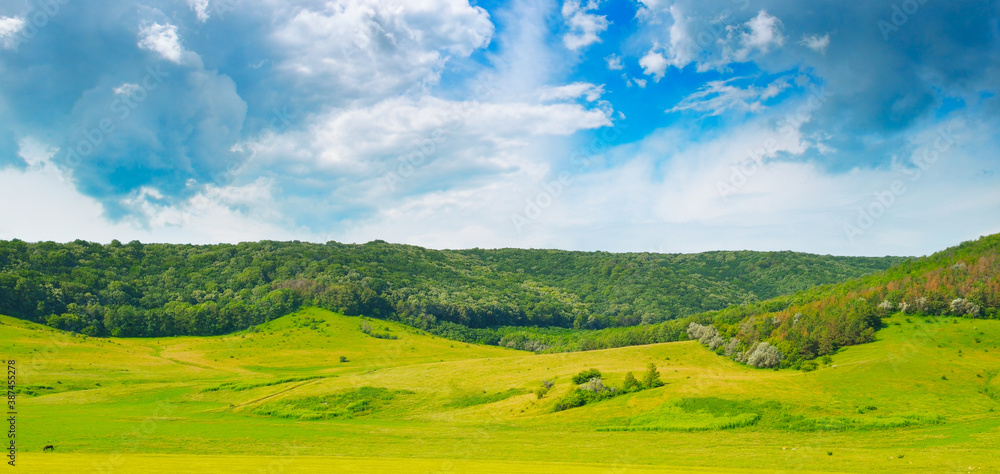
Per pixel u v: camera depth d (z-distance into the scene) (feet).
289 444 226.79
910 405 248.93
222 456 196.85
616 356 438.40
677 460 189.88
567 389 323.16
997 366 288.10
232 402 355.56
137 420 284.82
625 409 279.28
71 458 179.32
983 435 204.23
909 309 391.86
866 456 186.70
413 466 176.14
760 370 368.68
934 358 305.94
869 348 350.64
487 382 377.09
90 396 366.22
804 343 374.43
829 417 240.94
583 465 181.47
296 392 360.48
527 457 200.13
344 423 296.51
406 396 352.08
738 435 232.32
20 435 223.30
